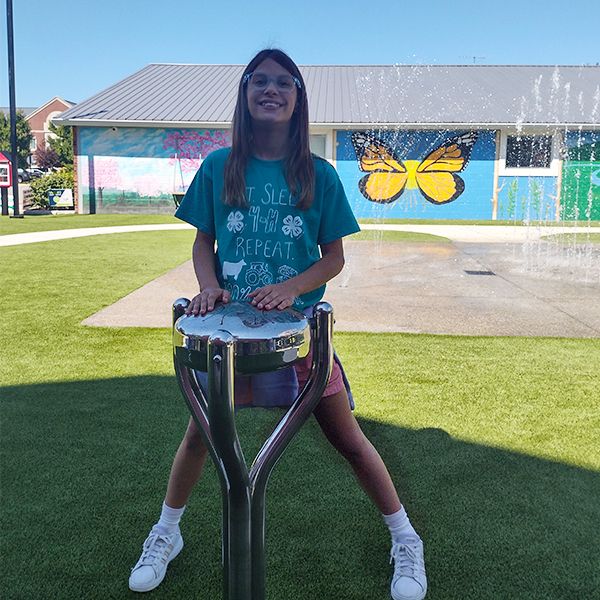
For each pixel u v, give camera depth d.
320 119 18.03
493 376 3.64
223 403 1.15
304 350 1.24
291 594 1.79
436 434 2.84
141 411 3.08
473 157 18.08
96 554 1.97
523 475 2.47
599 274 7.39
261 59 1.61
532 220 18.12
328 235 1.70
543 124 17.52
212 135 18.19
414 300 5.79
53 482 2.40
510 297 5.96
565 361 3.93
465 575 1.88
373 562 1.94
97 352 4.05
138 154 18.34
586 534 2.08
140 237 11.20
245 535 1.24
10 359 3.90
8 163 15.91
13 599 1.77
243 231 1.64
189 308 1.34
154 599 1.78
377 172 18.27
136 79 21.38
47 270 7.23
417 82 20.89
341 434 1.78
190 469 1.84
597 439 2.80
